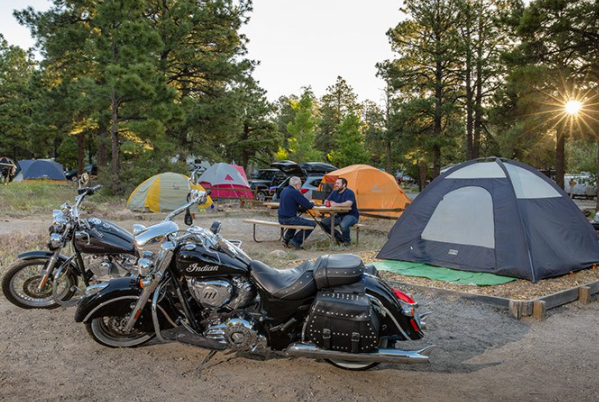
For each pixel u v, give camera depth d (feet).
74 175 127.85
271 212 57.77
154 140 72.59
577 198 107.86
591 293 21.09
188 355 14.21
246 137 140.26
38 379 12.44
